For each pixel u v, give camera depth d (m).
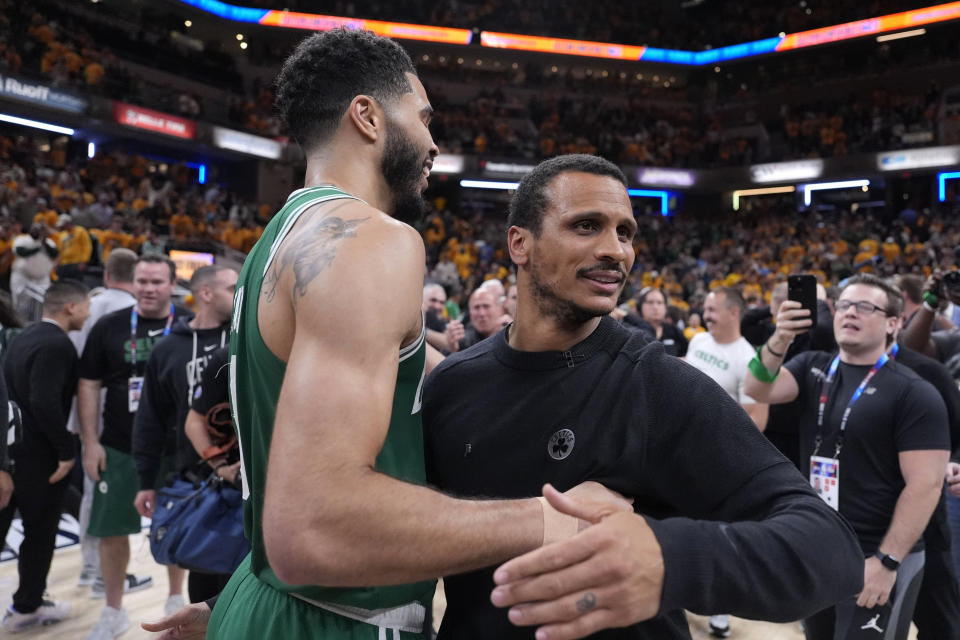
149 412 2.91
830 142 19.45
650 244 19.81
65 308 3.18
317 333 0.74
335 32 1.03
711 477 0.89
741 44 21.84
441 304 5.00
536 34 21.81
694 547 0.70
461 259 16.17
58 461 3.20
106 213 11.91
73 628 3.19
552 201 0.98
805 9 21.98
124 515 3.11
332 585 0.69
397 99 1.02
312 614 0.93
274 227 0.95
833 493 2.18
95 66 14.10
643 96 22.83
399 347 0.83
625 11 23.53
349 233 0.80
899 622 2.10
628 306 6.38
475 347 1.10
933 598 2.27
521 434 0.97
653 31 22.72
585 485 0.87
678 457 0.92
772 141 21.34
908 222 17.44
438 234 17.53
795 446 3.12
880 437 2.09
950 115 17.66
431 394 1.06
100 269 6.66
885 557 1.94
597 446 0.93
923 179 19.00
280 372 0.85
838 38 20.22
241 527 2.04
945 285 2.78
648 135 21.78
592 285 0.96
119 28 16.81
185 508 2.12
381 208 1.03
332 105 0.99
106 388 3.21
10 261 7.62
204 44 19.03
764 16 22.62
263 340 0.87
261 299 0.88
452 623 0.98
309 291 0.76
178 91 15.93
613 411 0.94
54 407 3.07
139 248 11.07
